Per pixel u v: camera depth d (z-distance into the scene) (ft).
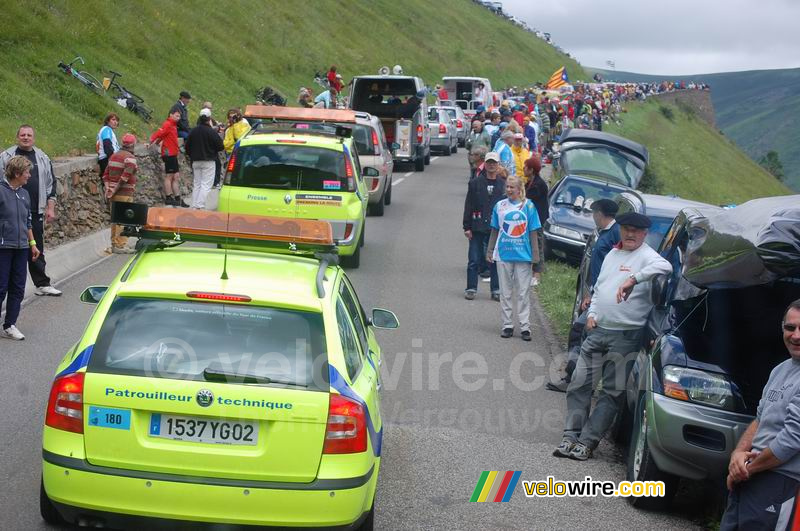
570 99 143.13
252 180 46.34
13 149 37.70
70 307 37.73
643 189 103.60
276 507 16.35
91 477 16.25
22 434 24.00
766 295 22.35
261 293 17.62
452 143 131.44
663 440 21.24
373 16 258.57
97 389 16.44
